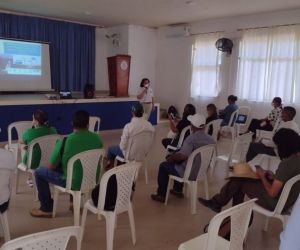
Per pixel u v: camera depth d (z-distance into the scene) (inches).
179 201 139.4
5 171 88.4
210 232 62.5
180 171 127.9
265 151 161.8
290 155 90.4
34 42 304.3
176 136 167.0
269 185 94.2
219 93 315.9
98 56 368.5
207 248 63.6
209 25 319.0
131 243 103.5
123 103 299.1
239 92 297.6
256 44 282.0
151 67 375.9
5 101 229.8
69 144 107.5
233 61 300.8
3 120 228.8
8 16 289.0
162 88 374.9
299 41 254.8
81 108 271.4
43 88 315.6
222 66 310.7
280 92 270.2
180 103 356.8
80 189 107.4
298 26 254.4
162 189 137.0
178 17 303.4
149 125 147.9
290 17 259.9
